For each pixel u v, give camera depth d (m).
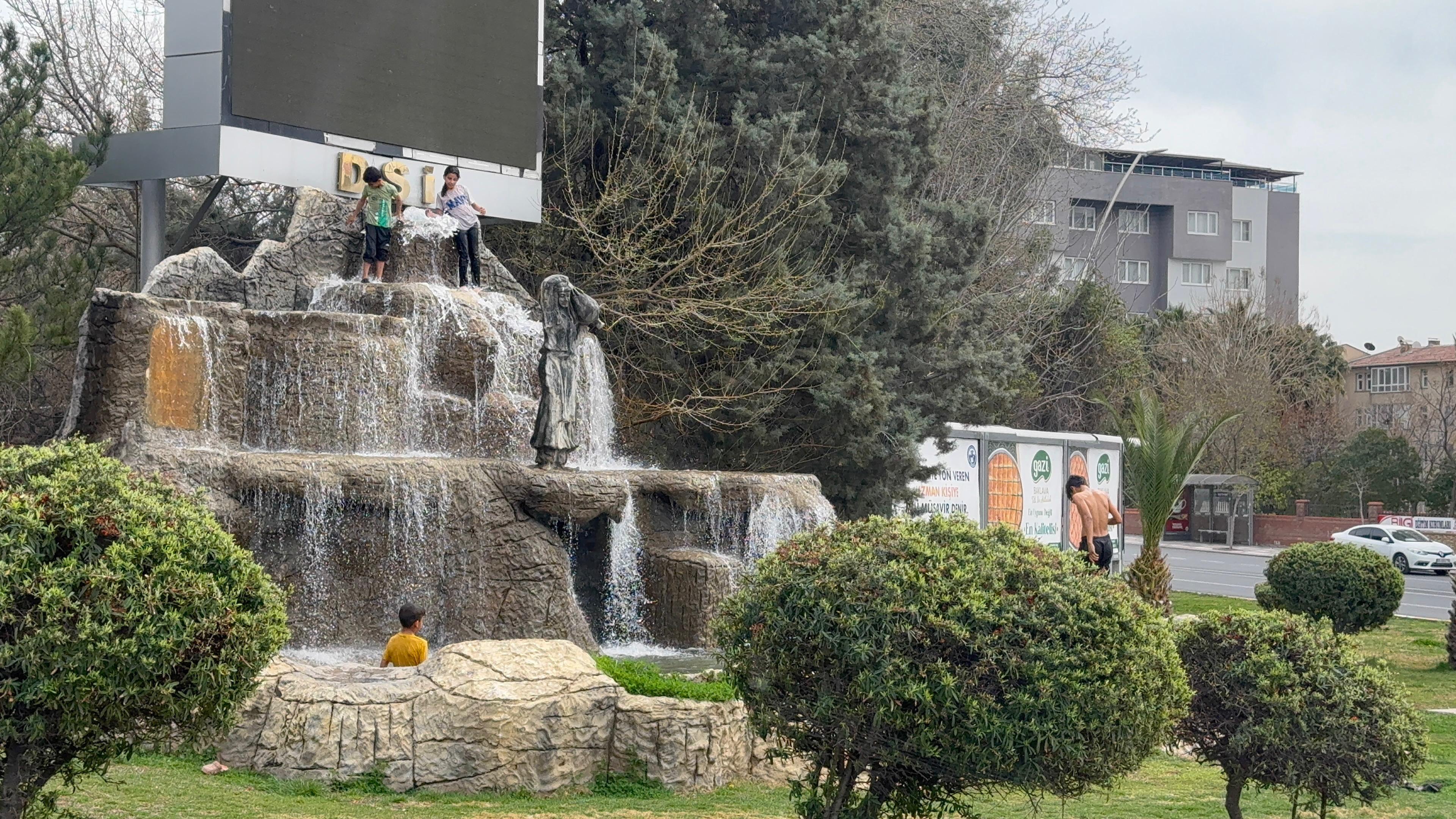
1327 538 61.62
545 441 15.52
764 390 22.98
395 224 19.97
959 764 6.17
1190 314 70.19
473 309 17.98
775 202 23.69
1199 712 7.96
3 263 16.38
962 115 41.03
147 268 19.83
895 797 6.75
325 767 8.64
